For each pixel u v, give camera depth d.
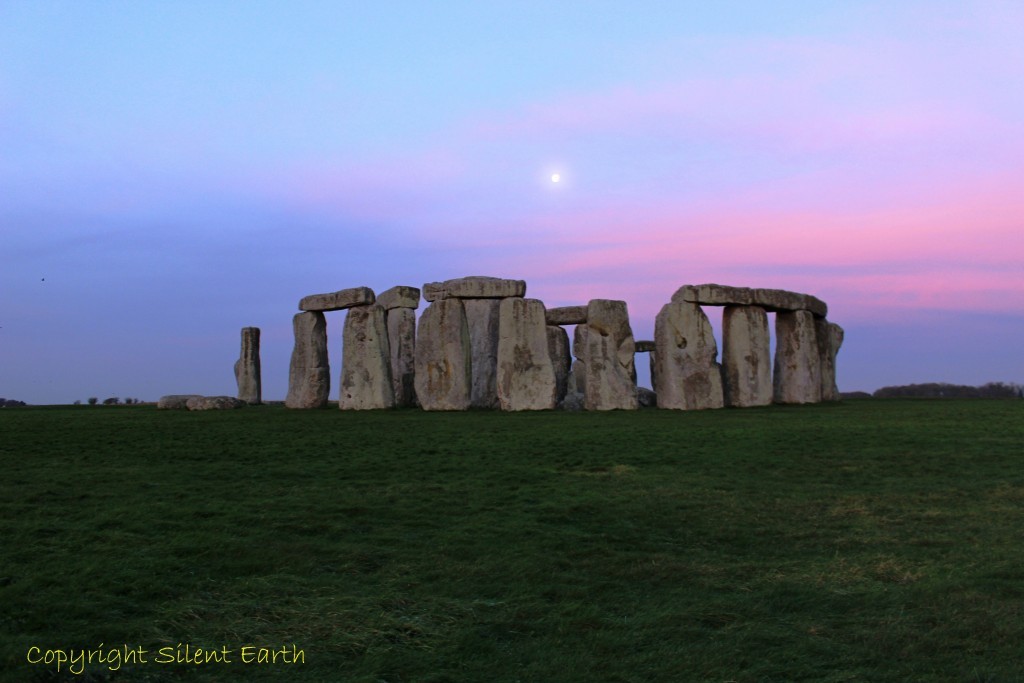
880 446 21.72
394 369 40.22
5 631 8.58
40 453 20.16
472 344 39.56
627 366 34.31
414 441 22.97
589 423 27.34
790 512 14.75
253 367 46.88
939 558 11.87
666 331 34.97
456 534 12.88
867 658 8.45
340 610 9.55
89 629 8.73
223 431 25.30
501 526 13.42
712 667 8.24
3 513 13.15
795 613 9.77
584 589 10.53
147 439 23.09
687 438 23.31
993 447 21.38
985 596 10.14
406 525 13.43
